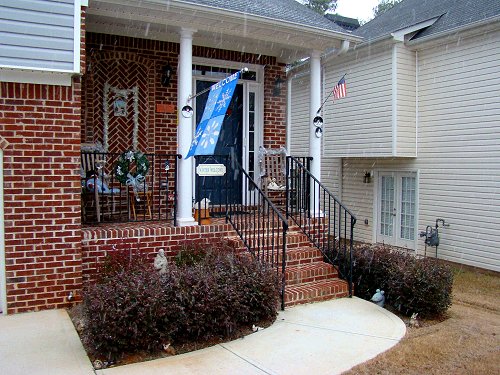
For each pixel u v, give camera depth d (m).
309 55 8.42
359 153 12.87
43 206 5.53
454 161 11.13
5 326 5.03
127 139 7.80
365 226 13.95
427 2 14.39
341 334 5.14
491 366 4.43
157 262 5.45
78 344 4.60
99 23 6.96
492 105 10.23
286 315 5.73
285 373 4.13
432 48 11.58
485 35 10.33
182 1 6.11
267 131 9.27
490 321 6.20
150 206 7.48
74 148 5.67
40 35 5.42
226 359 4.41
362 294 6.79
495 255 10.20
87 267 5.85
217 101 5.91
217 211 8.19
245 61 8.91
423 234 11.45
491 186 10.28
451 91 11.16
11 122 5.39
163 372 4.10
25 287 5.47
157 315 4.48
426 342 5.05
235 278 5.22
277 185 8.51
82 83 7.41
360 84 12.80
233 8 6.62
